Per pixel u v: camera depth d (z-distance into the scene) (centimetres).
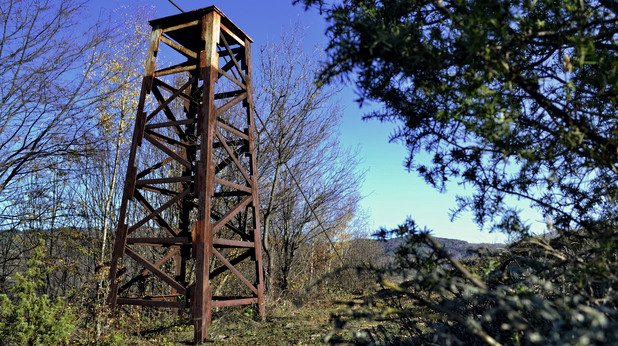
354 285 1105
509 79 218
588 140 229
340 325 259
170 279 901
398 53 223
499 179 282
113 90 1035
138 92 1088
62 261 1056
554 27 217
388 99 279
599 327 151
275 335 858
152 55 1016
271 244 1666
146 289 1388
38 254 645
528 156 245
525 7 237
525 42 217
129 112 1076
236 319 1049
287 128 1559
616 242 212
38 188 1062
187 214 1109
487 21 210
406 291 226
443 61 225
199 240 884
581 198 271
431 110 274
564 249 273
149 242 932
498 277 256
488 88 226
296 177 1672
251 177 1075
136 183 957
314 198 1756
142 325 989
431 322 347
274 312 1143
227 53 1132
